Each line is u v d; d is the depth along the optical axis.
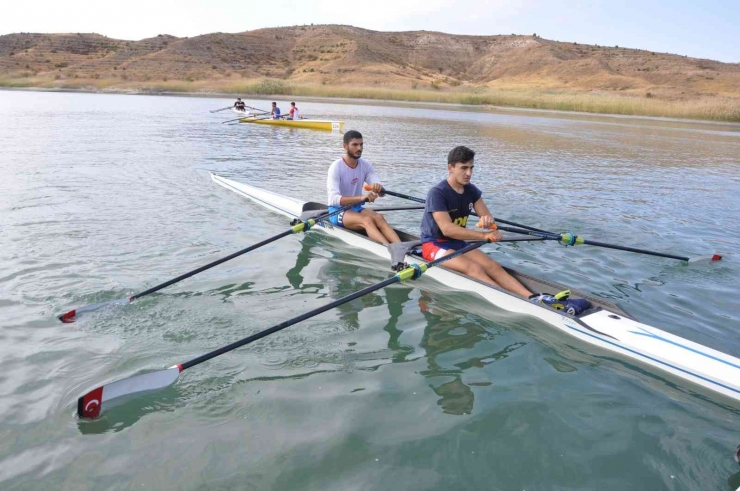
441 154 16.88
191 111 31.80
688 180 14.12
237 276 6.01
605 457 3.25
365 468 3.06
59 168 11.73
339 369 4.15
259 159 14.70
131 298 5.18
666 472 3.13
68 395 3.69
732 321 5.28
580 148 20.45
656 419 3.67
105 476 2.96
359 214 7.13
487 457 3.20
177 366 3.79
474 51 117.69
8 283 5.44
